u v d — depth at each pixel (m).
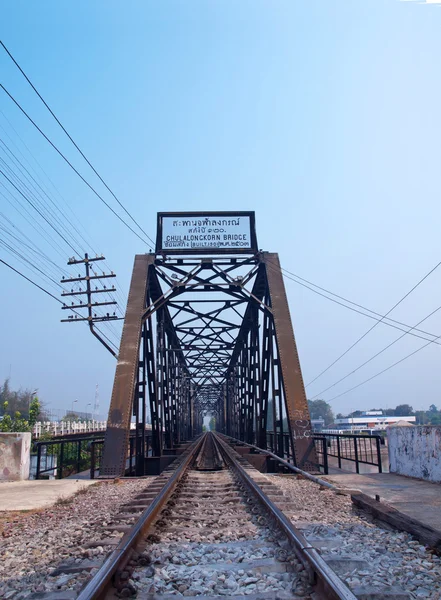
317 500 8.38
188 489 9.63
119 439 13.73
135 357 15.53
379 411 135.00
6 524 7.27
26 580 4.47
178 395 36.59
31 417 35.53
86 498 9.43
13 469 12.83
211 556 4.89
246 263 18.59
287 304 17.06
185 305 25.52
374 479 11.54
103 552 5.04
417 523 5.83
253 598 3.77
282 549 4.98
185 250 18.08
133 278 17.52
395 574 4.36
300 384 15.18
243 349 32.84
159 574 4.35
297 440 14.16
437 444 10.47
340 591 3.53
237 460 15.63
